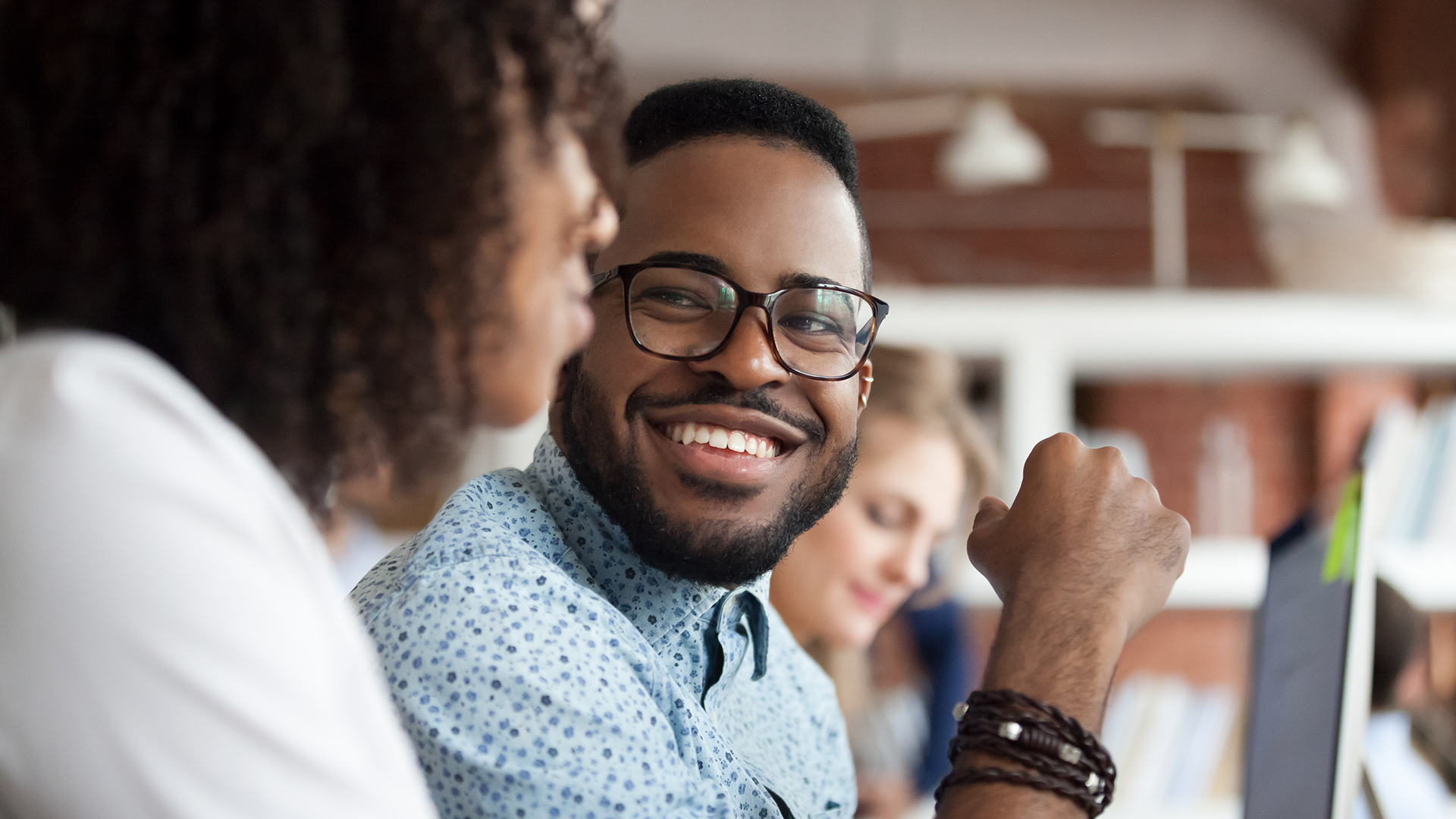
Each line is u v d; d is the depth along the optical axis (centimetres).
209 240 44
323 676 43
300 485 50
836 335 76
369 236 48
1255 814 101
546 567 67
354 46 48
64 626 38
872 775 204
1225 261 402
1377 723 156
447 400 50
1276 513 323
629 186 76
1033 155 347
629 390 73
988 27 417
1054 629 67
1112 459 76
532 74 52
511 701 61
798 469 76
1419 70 375
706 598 76
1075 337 254
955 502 158
